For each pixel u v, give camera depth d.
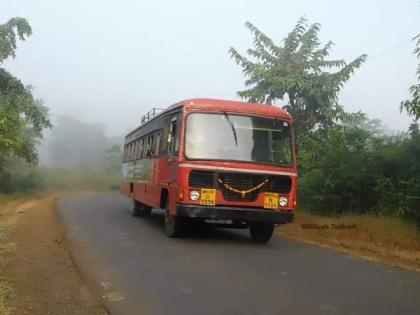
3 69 26.44
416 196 13.66
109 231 13.44
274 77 21.16
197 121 11.49
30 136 34.19
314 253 11.06
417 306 6.86
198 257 9.90
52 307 6.39
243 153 11.45
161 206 13.20
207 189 11.13
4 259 8.96
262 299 6.94
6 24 25.91
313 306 6.65
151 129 15.60
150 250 10.58
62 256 9.53
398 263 10.40
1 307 6.14
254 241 12.65
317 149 17.78
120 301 6.83
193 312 6.34
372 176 15.77
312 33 21.97
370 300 7.06
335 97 21.58
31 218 15.55
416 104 13.02
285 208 11.55
